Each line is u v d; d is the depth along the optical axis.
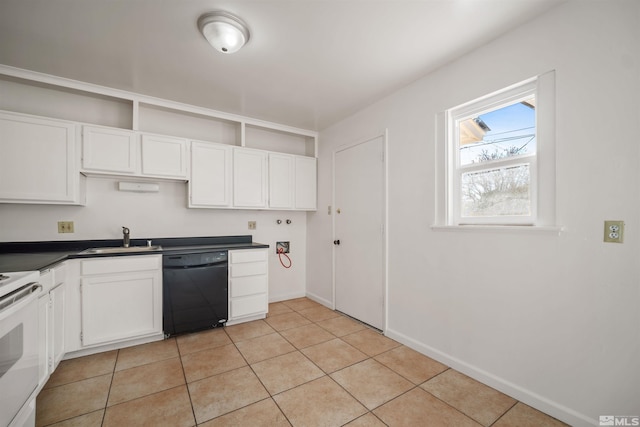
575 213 1.51
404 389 1.85
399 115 2.59
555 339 1.58
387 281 2.69
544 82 1.64
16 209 2.38
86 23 1.70
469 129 2.10
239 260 2.92
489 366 1.89
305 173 3.69
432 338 2.27
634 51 1.33
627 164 1.35
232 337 2.63
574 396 1.51
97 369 2.04
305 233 4.02
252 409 1.65
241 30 1.72
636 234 1.32
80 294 2.17
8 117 2.13
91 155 2.42
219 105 2.96
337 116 3.26
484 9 1.59
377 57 2.08
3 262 1.79
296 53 2.02
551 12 1.60
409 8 1.58
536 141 1.69
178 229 3.06
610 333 1.39
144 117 2.89
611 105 1.40
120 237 2.77
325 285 3.60
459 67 2.08
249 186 3.24
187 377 1.96
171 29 1.76
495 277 1.86
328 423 1.54
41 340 1.66
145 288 2.42
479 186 2.04
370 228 2.91
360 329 2.84
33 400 1.38
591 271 1.45
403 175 2.54
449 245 2.15
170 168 2.77
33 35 1.81
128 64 2.16
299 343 2.52
